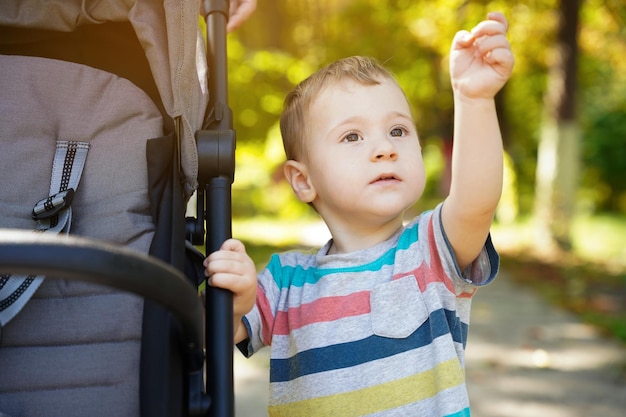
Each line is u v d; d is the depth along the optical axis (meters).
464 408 1.58
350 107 1.75
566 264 8.83
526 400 3.83
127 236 1.56
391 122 1.75
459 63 1.56
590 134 17.48
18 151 1.62
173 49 1.61
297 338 1.71
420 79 14.65
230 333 1.42
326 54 10.72
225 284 1.44
